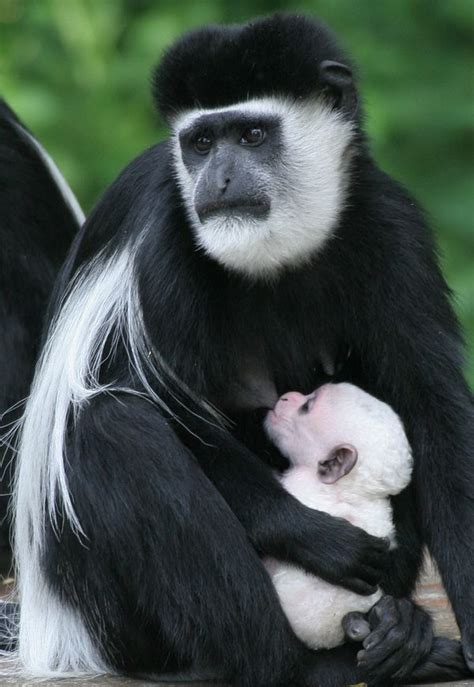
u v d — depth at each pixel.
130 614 7.39
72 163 15.29
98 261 8.19
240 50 7.93
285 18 8.14
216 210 7.73
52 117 15.34
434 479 7.60
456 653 7.36
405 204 8.02
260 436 8.12
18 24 16.41
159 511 7.21
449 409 7.66
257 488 7.38
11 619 8.72
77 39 16.28
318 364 8.23
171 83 8.04
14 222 9.76
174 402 7.64
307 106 7.97
